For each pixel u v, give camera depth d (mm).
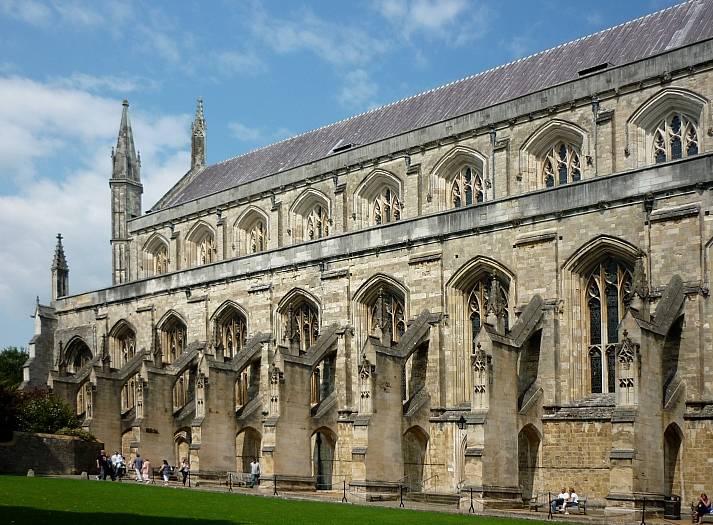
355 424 60250
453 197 79250
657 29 72875
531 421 56750
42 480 63562
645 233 54625
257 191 94750
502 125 74688
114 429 83875
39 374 100688
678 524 45406
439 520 43312
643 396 48844
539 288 59344
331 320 72938
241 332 82062
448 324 64875
